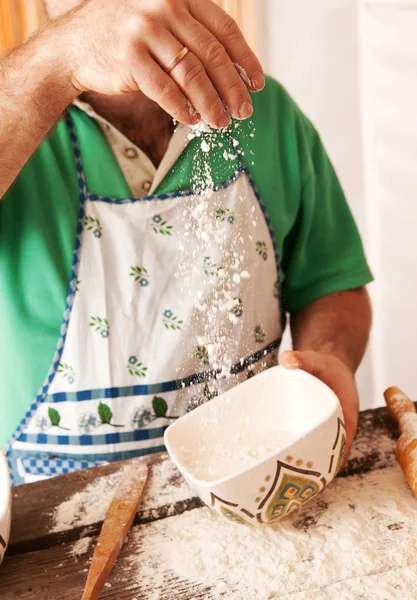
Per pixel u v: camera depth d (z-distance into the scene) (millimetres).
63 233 842
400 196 1835
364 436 747
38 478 887
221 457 657
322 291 1000
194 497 670
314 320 957
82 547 613
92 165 842
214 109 540
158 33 531
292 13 1800
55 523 646
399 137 1787
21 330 849
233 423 690
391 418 779
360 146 1898
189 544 604
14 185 844
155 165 869
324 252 1016
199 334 865
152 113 851
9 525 591
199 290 857
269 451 649
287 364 694
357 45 1813
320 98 1883
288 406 698
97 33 584
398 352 1954
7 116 702
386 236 1913
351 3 1771
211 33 555
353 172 1928
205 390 875
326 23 1796
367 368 2010
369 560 564
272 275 938
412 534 592
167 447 635
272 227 929
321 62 1845
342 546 584
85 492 690
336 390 713
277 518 605
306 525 615
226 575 564
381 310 1966
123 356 858
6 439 883
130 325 855
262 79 575
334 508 634
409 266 1867
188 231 852
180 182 850
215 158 863
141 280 852
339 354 883
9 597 560
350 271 1003
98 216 844
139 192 861
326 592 539
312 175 971
